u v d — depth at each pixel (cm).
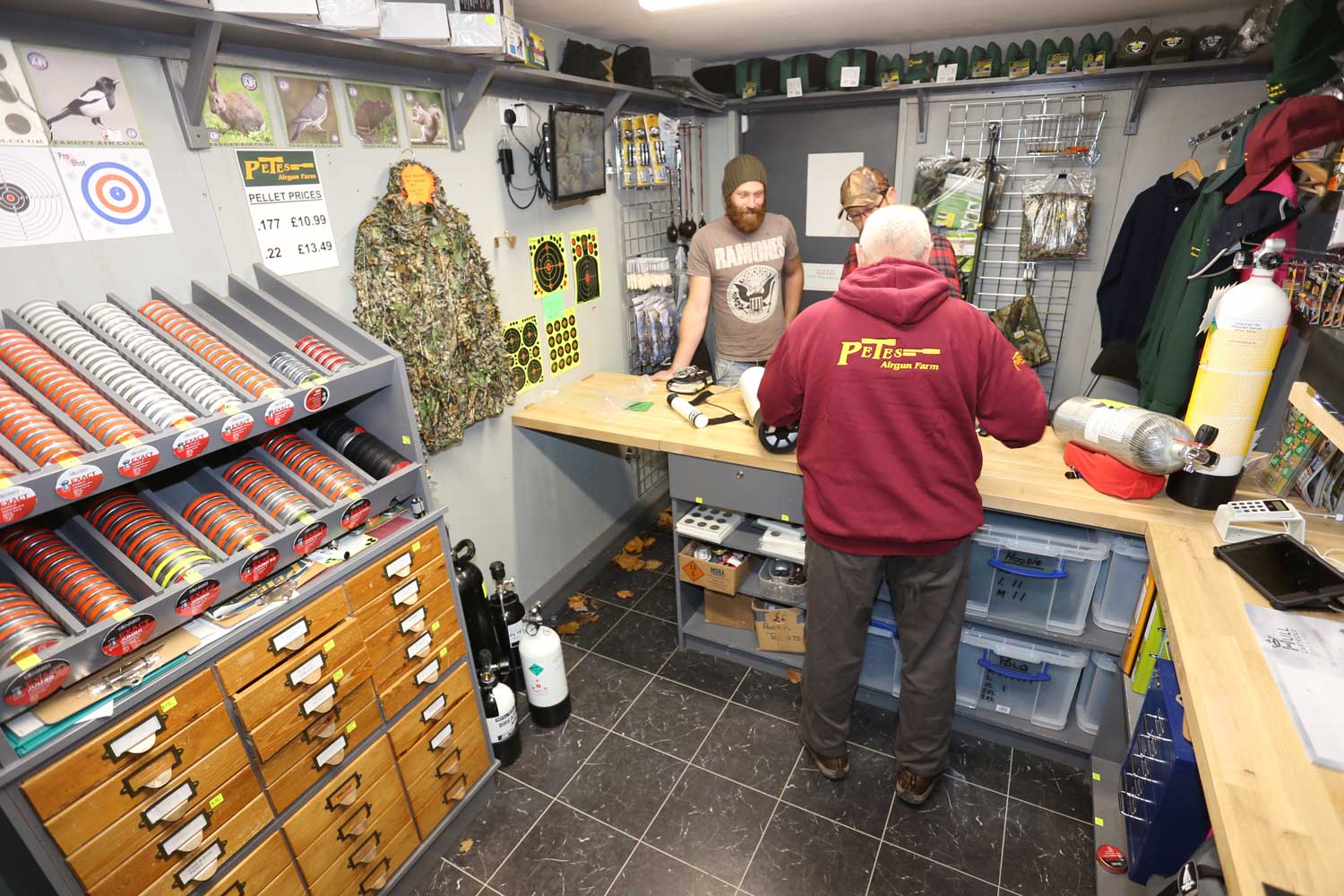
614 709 230
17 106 116
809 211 374
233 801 125
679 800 194
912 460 149
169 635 120
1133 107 281
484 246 227
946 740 181
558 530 289
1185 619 118
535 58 215
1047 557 181
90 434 108
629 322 319
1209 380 151
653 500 365
